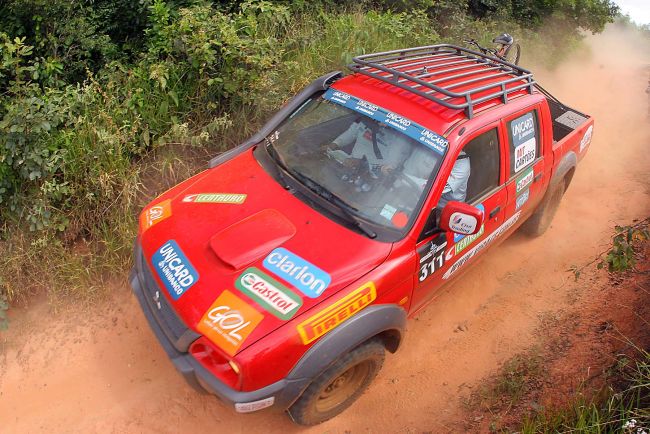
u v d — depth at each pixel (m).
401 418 4.03
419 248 3.73
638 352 4.10
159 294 3.47
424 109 3.97
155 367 4.30
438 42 8.25
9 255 4.70
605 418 3.55
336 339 3.25
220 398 3.17
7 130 4.67
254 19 6.32
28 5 6.05
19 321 4.63
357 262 3.45
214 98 5.89
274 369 3.10
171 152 5.45
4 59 5.29
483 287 5.34
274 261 3.40
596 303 5.00
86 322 4.61
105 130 5.15
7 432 3.92
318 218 3.67
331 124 4.18
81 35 6.33
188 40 5.62
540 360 4.44
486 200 4.27
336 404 3.84
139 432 3.89
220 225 3.66
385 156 3.88
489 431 3.79
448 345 4.68
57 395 4.14
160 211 3.95
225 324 3.12
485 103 4.24
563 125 5.98
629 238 4.38
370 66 4.29
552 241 6.11
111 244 4.84
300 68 6.50
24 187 4.91
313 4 7.75
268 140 4.39
